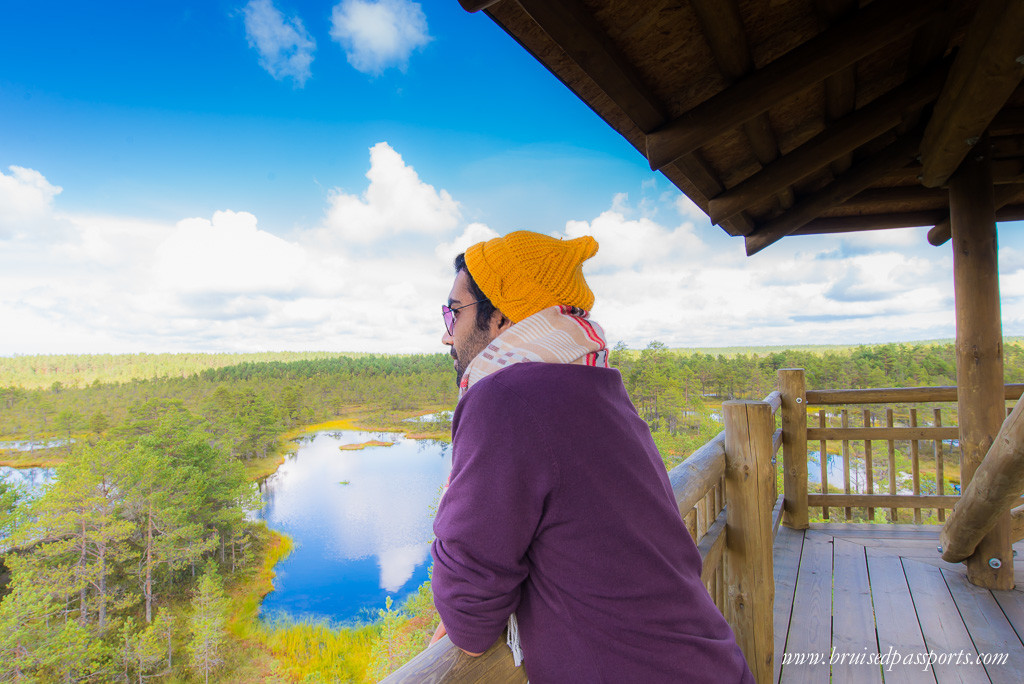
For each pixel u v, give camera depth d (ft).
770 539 5.38
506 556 1.78
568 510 1.80
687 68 5.99
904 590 8.04
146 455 108.68
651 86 6.15
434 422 264.93
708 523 5.32
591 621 1.84
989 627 7.00
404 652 70.08
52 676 65.26
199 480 111.96
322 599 93.76
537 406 1.80
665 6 4.95
